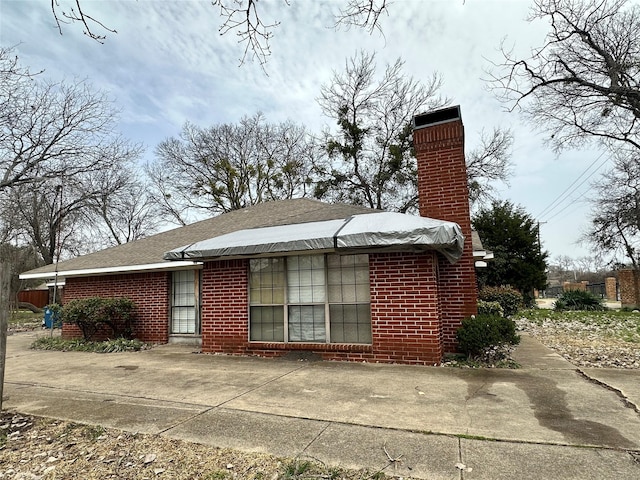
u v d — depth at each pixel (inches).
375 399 209.0
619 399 201.5
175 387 248.4
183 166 1400.1
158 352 398.6
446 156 355.6
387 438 156.0
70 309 446.3
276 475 129.5
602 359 309.9
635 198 837.8
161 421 184.5
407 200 1102.4
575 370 269.9
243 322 364.8
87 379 280.7
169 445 156.8
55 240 1187.3
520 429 161.3
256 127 1418.6
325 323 335.6
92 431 174.9
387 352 305.6
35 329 765.3
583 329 505.4
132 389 247.0
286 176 1370.6
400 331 303.3
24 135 756.6
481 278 869.2
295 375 271.7
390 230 283.0
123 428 177.3
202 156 1382.9
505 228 892.0
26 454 154.6
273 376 271.0
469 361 295.9
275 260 360.5
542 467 128.3
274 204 579.2
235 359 342.6
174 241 530.3
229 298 374.0
